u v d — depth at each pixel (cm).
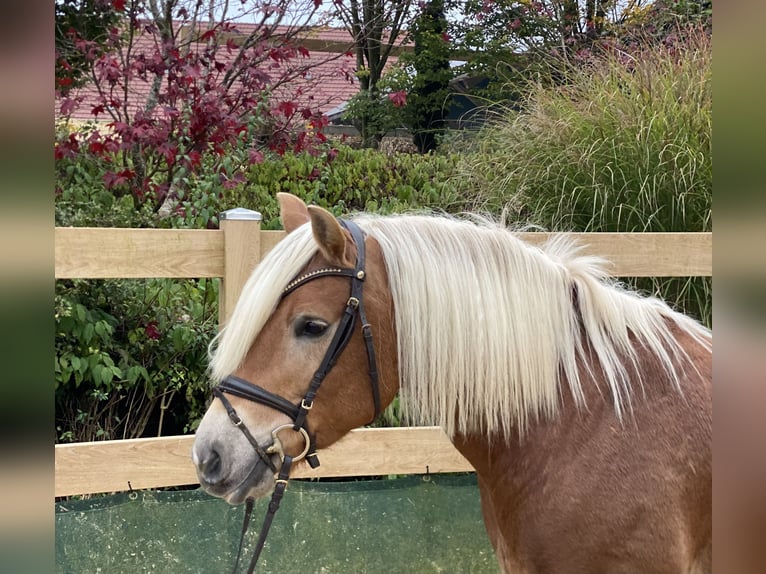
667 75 424
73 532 251
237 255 245
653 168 372
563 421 161
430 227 170
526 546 159
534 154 418
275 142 451
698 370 163
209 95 409
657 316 174
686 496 153
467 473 293
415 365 162
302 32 534
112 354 319
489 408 161
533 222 391
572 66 492
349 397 158
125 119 417
